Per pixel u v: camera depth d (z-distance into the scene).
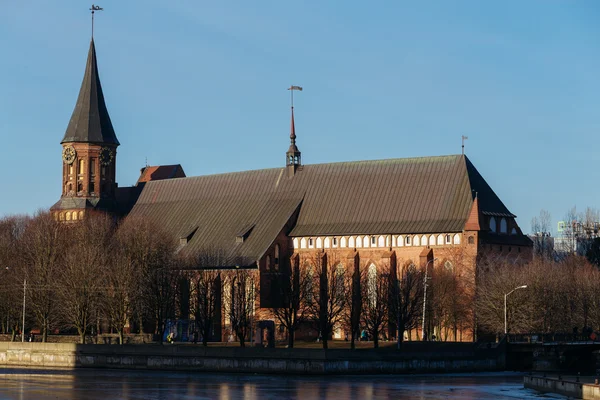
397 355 146.62
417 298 175.12
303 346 181.88
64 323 196.00
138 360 151.62
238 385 124.88
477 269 185.88
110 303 179.38
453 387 125.50
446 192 198.12
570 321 179.25
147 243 195.75
